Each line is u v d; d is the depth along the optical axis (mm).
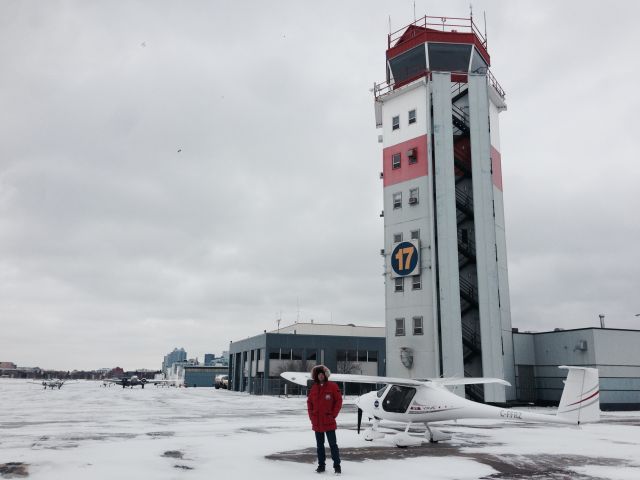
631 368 34625
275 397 52938
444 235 35062
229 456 12500
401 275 36625
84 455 12336
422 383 15617
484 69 39344
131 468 10727
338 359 61188
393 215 38562
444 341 33469
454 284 34250
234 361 78250
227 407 34562
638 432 19359
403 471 10789
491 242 35125
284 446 14344
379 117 44250
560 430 20016
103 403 39500
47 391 73812
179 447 13945
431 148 36906
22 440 15305
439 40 38344
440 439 15898
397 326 36594
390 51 40719
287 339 60188
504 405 32562
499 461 12273
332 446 10305
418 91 38688
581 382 14750
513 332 37000
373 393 17000
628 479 10266
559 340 36188
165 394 62000
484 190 35969
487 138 36906
